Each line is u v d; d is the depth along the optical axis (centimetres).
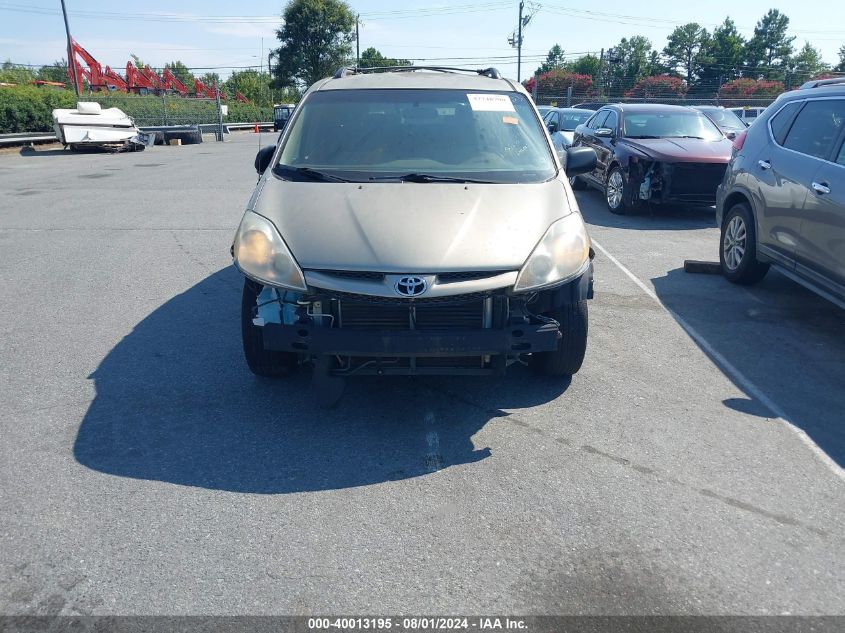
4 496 319
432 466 349
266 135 4169
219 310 582
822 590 266
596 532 299
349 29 6812
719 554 286
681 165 984
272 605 255
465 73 560
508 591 264
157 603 255
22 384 438
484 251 358
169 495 322
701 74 9744
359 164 439
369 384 441
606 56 7675
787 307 608
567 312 413
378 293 346
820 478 344
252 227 381
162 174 1619
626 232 932
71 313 574
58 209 1081
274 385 437
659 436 381
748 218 641
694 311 595
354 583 267
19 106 2491
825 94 572
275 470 344
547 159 455
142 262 743
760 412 412
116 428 383
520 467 349
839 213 496
